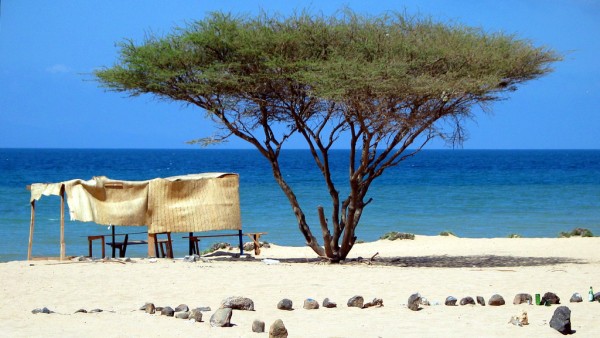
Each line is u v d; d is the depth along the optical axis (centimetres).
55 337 1202
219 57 2391
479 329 1261
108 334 1227
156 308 1456
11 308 1505
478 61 2277
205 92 2352
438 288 1767
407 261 2547
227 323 1295
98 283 1848
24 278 1934
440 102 2303
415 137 2398
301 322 1341
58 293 1703
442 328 1273
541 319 1345
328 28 2323
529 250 2892
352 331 1254
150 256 2505
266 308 1497
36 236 3653
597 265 2334
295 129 2519
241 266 2231
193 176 2591
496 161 17600
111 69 2419
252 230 3994
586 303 1528
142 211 2497
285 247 3144
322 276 1975
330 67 2158
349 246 2461
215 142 2469
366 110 2227
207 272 2050
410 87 2141
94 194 2484
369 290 1741
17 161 15412
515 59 2325
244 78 2309
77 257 2506
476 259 2591
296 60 2327
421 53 2258
